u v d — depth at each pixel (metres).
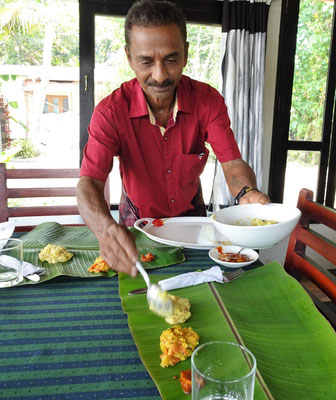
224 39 2.53
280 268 1.04
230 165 1.44
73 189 1.80
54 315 0.87
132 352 0.74
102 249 0.88
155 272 1.09
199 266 1.14
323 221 1.20
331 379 0.66
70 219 2.64
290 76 2.77
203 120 1.46
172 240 1.28
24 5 2.44
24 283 1.00
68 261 1.14
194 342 0.73
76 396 0.62
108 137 1.34
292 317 0.85
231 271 1.10
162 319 0.83
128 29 1.12
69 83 2.59
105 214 1.00
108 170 1.35
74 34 2.53
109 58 2.55
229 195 2.67
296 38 2.73
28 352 0.73
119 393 0.63
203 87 1.49
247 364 0.58
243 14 2.47
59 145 2.68
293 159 2.93
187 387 0.62
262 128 2.65
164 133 1.41
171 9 1.10
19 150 2.65
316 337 0.77
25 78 2.55
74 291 0.98
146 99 1.37
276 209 1.15
